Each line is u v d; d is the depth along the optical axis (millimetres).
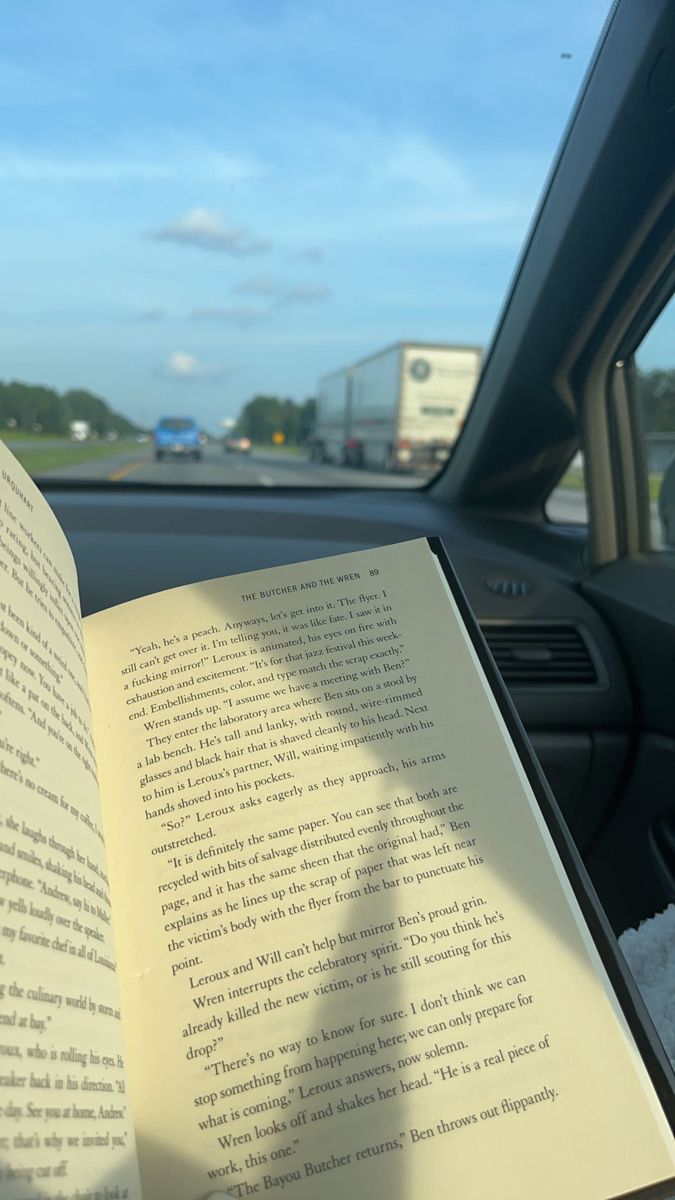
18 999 376
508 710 584
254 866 518
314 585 631
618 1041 475
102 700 587
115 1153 412
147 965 493
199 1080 461
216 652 601
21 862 408
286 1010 476
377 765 552
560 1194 440
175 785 548
